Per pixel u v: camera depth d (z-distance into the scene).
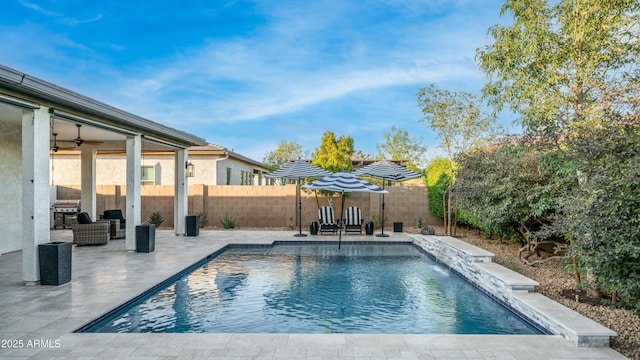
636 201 4.80
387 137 37.28
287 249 11.95
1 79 5.50
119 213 13.87
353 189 11.29
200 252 10.26
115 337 4.54
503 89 7.45
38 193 6.75
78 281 7.07
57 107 7.18
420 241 11.99
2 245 10.08
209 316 5.79
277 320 5.68
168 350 4.20
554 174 7.43
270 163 37.50
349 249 12.06
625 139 5.04
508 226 9.51
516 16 7.04
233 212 16.33
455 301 6.75
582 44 6.24
